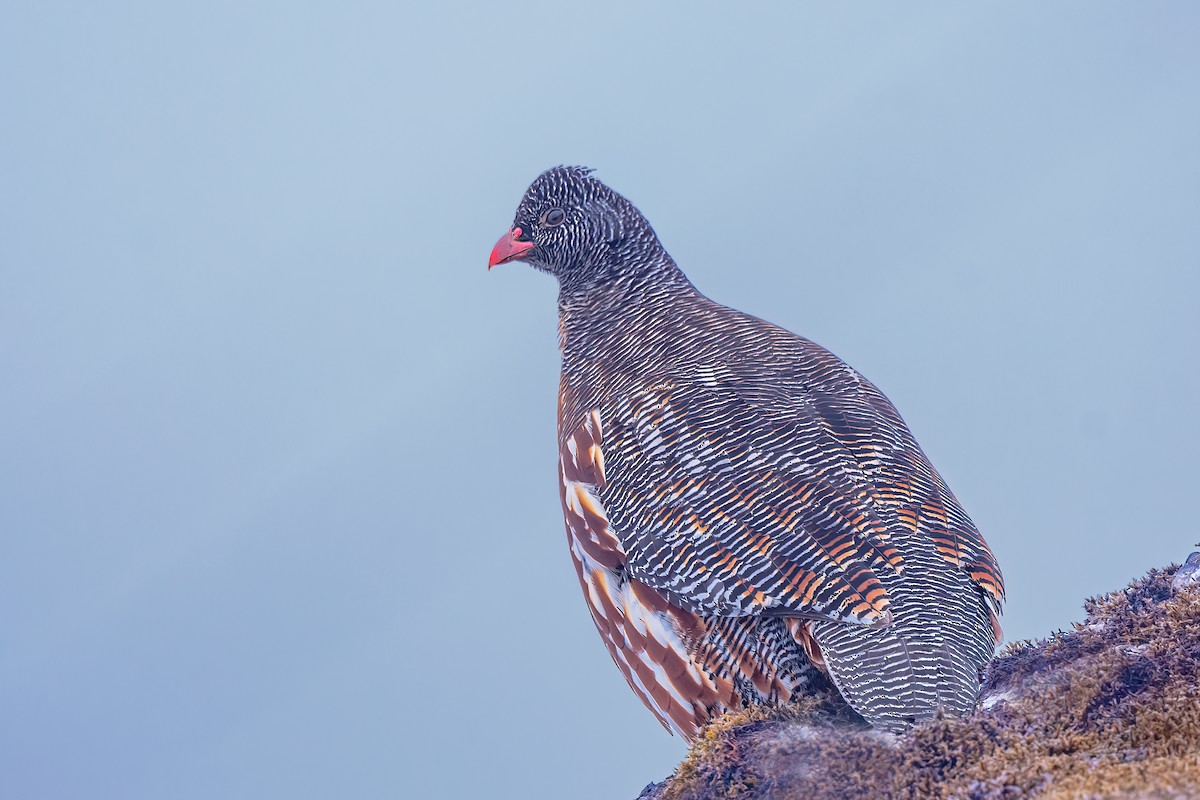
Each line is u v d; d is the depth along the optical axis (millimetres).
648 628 13016
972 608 11617
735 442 13023
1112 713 9250
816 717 11195
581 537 14078
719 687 12555
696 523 12609
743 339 15148
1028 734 9414
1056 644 10945
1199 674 9227
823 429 13016
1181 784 7621
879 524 11961
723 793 10273
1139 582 11859
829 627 11438
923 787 9211
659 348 15648
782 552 11930
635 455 13609
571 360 17547
